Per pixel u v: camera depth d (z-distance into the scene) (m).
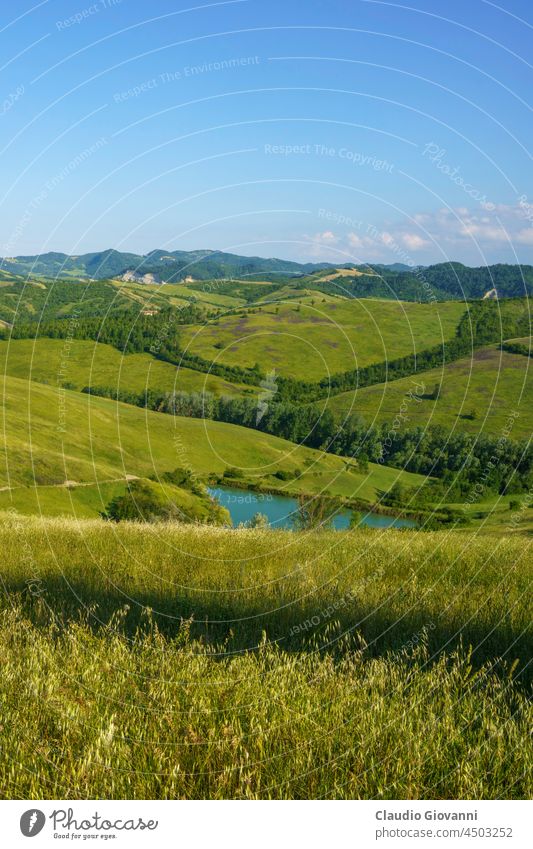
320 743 3.37
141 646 4.61
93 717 3.58
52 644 4.52
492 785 3.19
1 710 3.56
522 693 3.99
